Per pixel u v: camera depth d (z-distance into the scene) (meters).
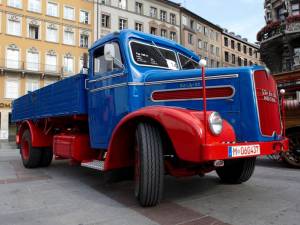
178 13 49.91
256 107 4.41
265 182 5.98
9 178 6.83
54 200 4.87
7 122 35.41
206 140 3.74
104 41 5.64
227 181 5.82
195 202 4.56
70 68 39.34
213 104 4.61
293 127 7.95
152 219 3.84
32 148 8.16
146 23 45.03
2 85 35.34
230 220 3.76
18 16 36.22
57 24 38.62
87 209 4.35
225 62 62.06
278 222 3.66
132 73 5.07
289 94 8.54
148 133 4.23
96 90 5.74
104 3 41.75
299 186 5.59
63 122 7.38
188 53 6.31
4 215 4.14
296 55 21.86
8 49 35.59
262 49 23.92
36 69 37.09
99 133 5.61
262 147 4.28
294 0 23.05
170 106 4.50
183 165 4.66
